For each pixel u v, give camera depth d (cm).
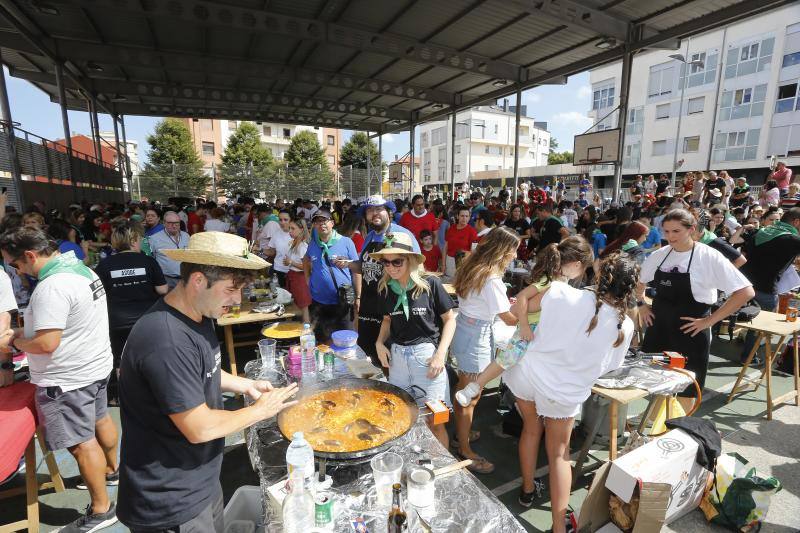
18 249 210
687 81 2395
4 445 192
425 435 185
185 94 1436
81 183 1254
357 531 130
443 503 144
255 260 136
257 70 1186
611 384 245
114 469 267
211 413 129
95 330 229
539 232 714
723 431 330
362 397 198
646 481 202
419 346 240
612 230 662
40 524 239
